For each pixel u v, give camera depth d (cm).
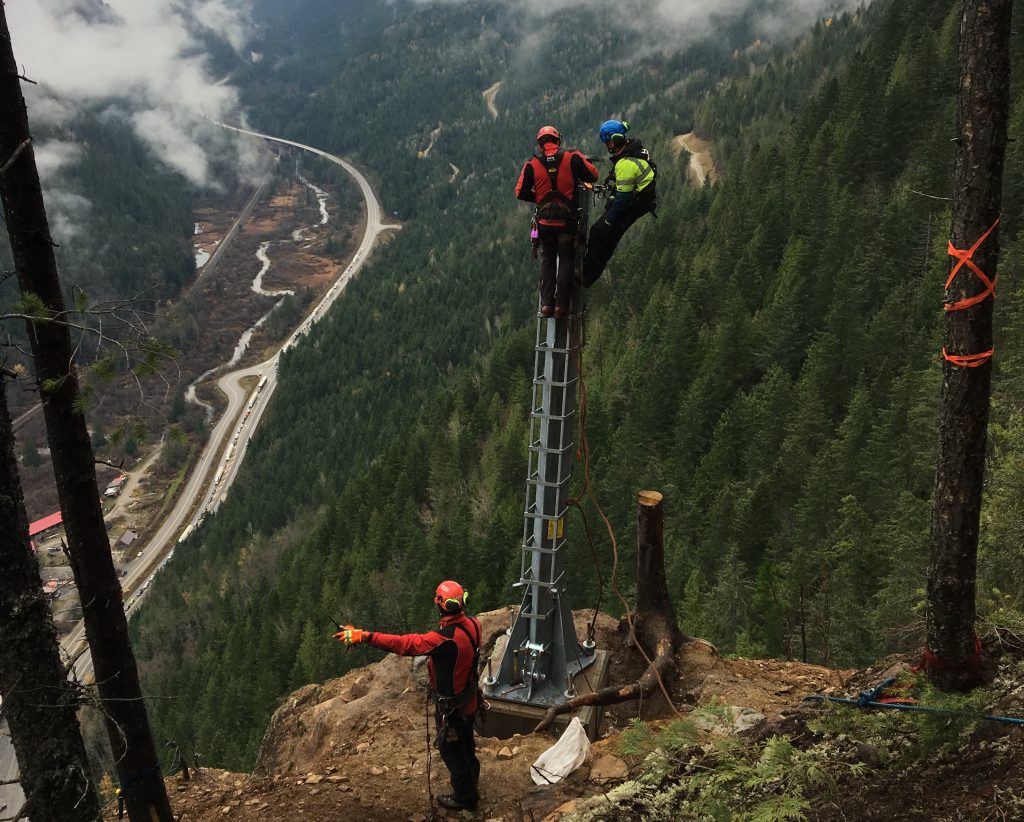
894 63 10606
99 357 459
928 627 552
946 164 6700
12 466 437
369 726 814
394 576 6569
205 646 8038
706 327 7300
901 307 5756
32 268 495
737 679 855
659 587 913
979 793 454
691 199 11456
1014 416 1566
